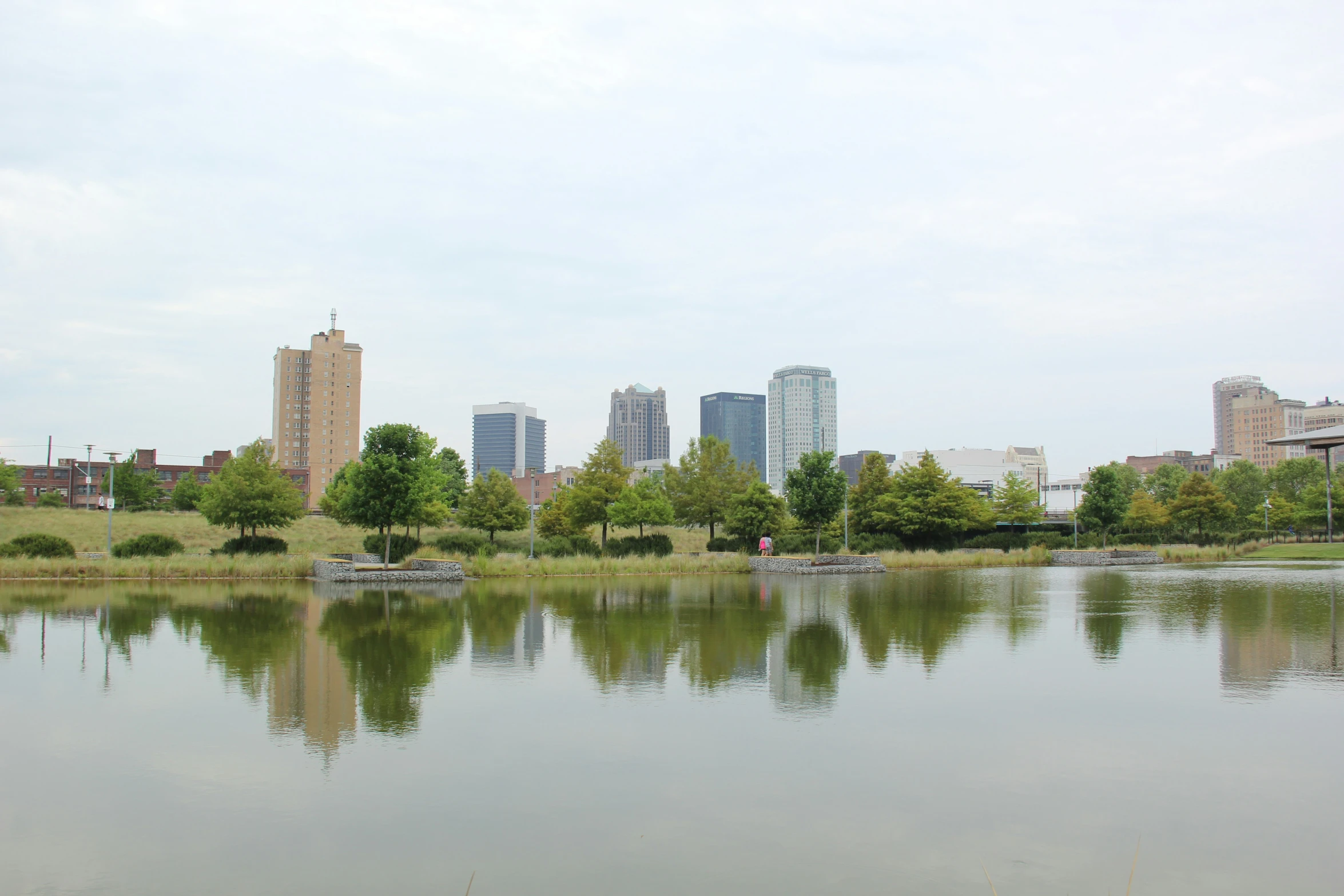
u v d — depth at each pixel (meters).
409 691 11.56
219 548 47.91
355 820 6.80
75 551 35.41
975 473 126.75
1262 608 22.64
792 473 43.88
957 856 6.15
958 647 15.65
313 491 141.12
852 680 12.34
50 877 5.78
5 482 67.75
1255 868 5.97
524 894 5.51
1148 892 5.60
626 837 6.48
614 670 13.14
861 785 7.68
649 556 40.56
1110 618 20.27
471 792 7.46
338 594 26.92
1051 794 7.46
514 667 13.43
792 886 5.64
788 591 29.03
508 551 46.06
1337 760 8.48
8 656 14.30
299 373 141.00
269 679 12.37
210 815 6.90
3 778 7.85
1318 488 74.12
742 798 7.32
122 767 8.16
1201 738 9.27
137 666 13.41
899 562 43.75
